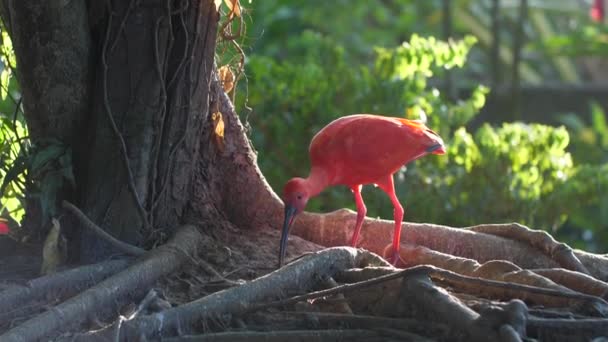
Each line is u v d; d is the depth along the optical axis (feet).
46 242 35.04
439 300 30.78
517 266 35.99
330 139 36.73
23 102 37.11
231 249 37.91
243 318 32.07
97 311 31.91
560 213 57.00
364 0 98.58
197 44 36.60
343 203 54.60
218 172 39.45
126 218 36.32
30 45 35.83
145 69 35.94
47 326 30.25
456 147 55.67
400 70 56.49
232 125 39.81
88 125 36.73
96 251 35.96
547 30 102.99
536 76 103.24
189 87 36.78
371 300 33.01
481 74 100.12
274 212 40.47
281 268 33.71
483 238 38.93
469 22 100.01
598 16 94.63
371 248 39.91
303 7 94.84
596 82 105.81
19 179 37.32
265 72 56.08
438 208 55.01
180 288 34.40
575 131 90.58
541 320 29.76
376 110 55.42
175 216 37.96
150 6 35.60
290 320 32.07
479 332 29.12
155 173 36.76
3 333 30.94
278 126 55.72
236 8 39.34
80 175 36.99
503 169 55.42
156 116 36.19
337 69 58.23
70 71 36.14
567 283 33.81
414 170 55.26
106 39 35.78
